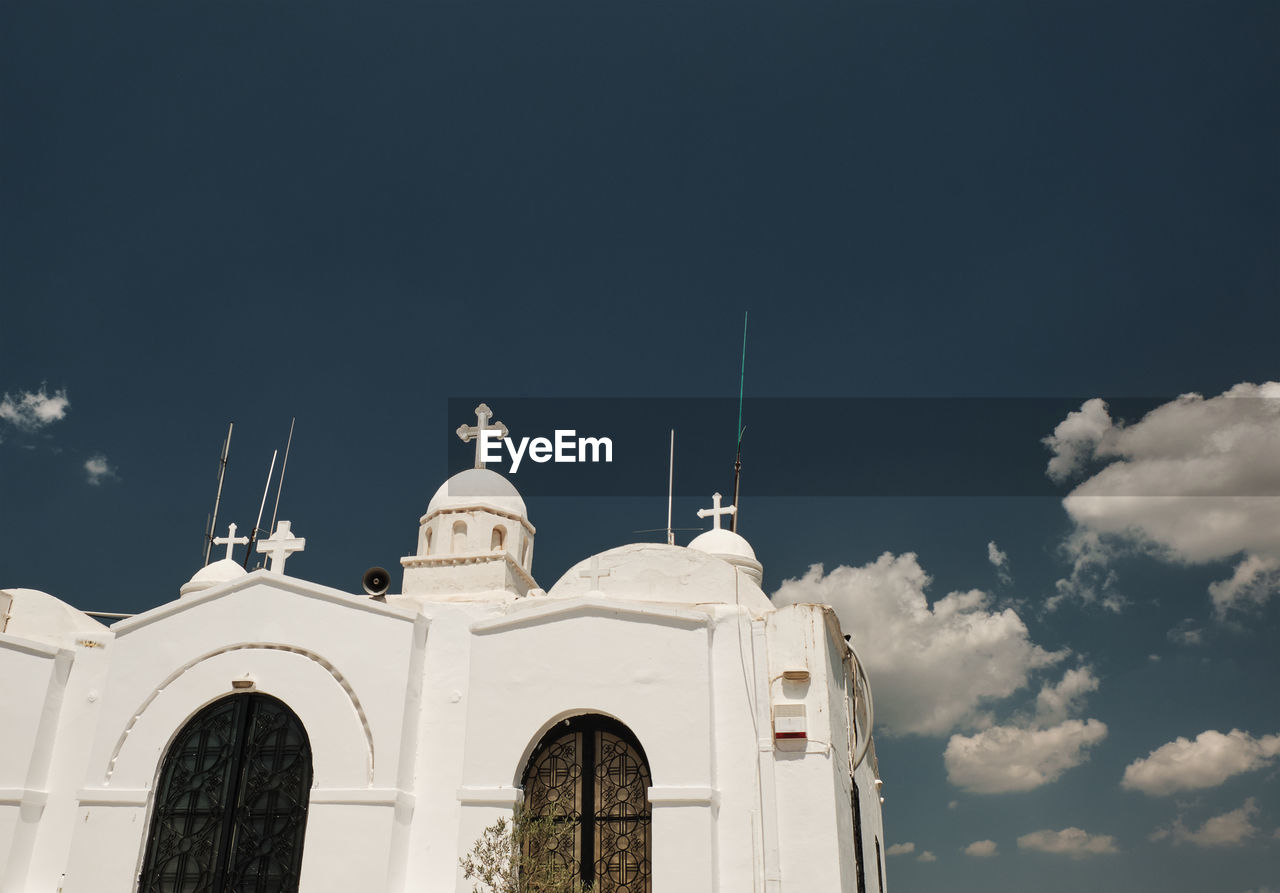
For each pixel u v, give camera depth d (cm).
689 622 1345
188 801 1404
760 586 2059
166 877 1366
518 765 1328
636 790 1305
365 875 1299
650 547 1488
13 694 1491
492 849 1243
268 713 1436
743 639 1353
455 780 1374
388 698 1396
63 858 1427
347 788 1351
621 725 1341
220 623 1484
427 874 1332
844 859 1294
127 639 1505
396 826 1330
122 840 1379
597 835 1292
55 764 1484
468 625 1466
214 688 1447
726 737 1304
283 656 1447
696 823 1238
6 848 1404
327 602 1470
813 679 1313
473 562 1728
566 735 1358
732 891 1224
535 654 1373
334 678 1421
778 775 1270
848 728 1499
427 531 1861
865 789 1664
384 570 1492
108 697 1473
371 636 1438
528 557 1908
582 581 1479
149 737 1438
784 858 1231
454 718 1409
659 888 1217
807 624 1343
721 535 2075
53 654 1524
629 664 1337
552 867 1230
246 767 1408
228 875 1348
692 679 1314
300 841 1352
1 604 1672
